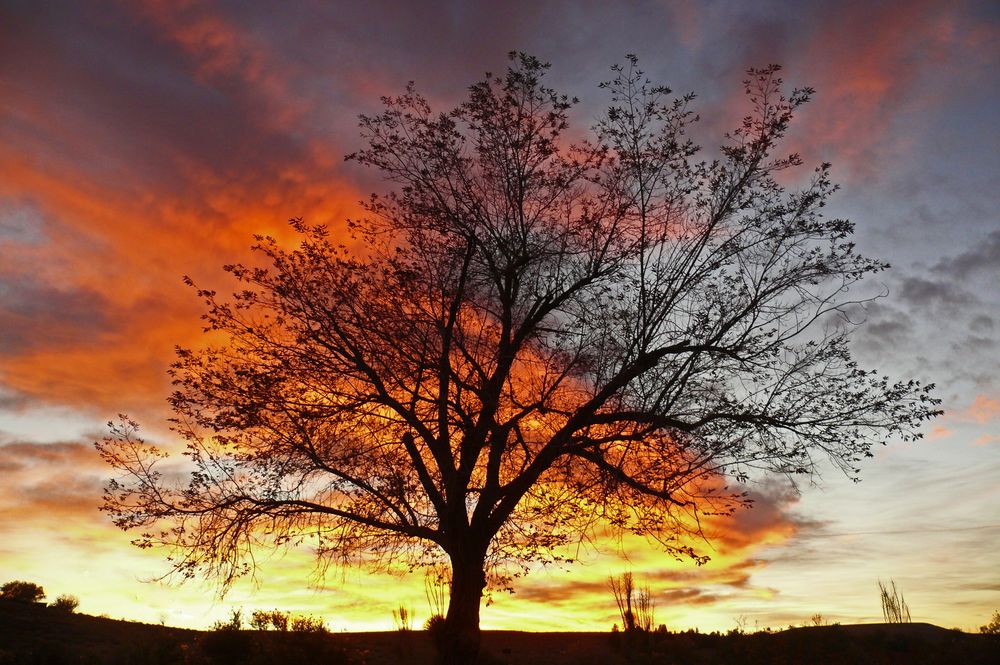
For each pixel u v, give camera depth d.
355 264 15.98
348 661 16.89
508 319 16.91
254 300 15.72
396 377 16.20
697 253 16.78
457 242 16.78
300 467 15.77
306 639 17.28
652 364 15.98
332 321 15.84
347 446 16.11
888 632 22.48
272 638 17.78
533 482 16.33
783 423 15.40
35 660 14.92
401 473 16.05
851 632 22.30
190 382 15.41
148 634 19.47
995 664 18.80
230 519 15.34
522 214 17.36
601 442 16.28
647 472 16.23
